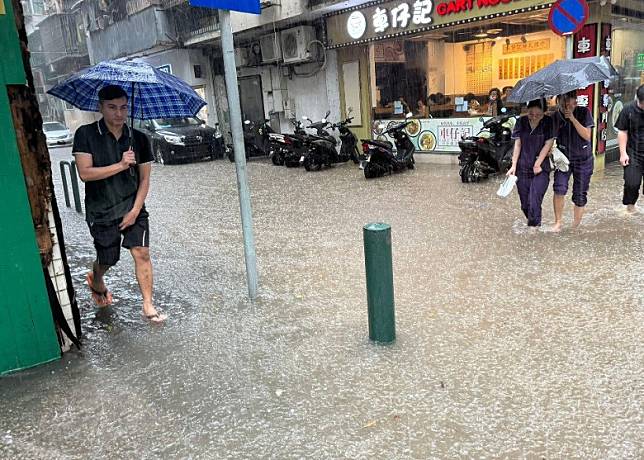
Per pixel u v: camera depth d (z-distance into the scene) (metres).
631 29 9.73
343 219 7.19
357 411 2.86
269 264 5.49
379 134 11.14
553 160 5.60
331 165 12.63
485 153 8.95
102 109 3.79
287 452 2.57
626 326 3.59
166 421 2.88
